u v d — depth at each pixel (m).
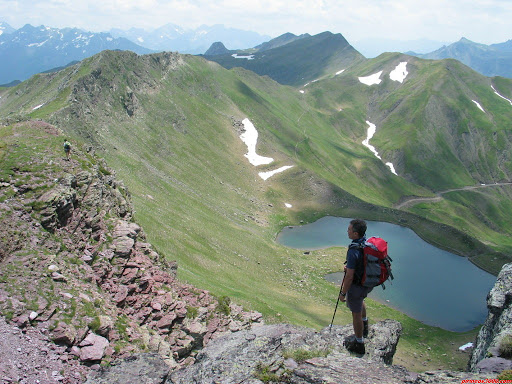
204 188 126.31
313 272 91.81
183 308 28.28
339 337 14.23
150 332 24.44
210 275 62.06
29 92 142.50
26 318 18.16
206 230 85.38
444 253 120.19
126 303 25.89
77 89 109.31
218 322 30.34
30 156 30.94
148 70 156.88
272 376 11.82
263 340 14.54
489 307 19.88
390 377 10.95
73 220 28.14
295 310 63.41
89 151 39.34
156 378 15.42
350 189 196.25
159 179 103.94
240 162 156.88
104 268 26.64
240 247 88.44
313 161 199.50
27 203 26.11
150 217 70.75
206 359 14.28
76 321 19.55
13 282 20.09
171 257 59.38
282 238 120.75
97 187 32.34
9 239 22.80
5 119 48.47
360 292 12.52
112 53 138.12
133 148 115.50
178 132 144.50
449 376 10.54
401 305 86.50
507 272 21.23
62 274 22.62
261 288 69.75
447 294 93.56
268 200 143.62
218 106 184.75
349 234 12.94
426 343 68.62
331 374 11.20
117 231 30.70
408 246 123.44
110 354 18.97
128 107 129.12
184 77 179.12
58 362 16.97
